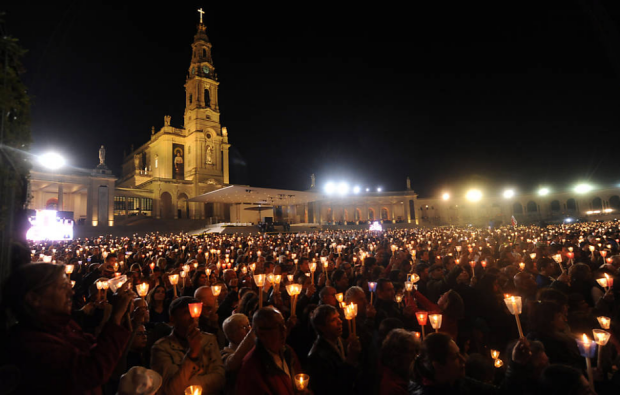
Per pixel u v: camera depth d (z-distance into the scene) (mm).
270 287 6816
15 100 2701
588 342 2750
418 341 2939
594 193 67375
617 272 5992
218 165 63281
